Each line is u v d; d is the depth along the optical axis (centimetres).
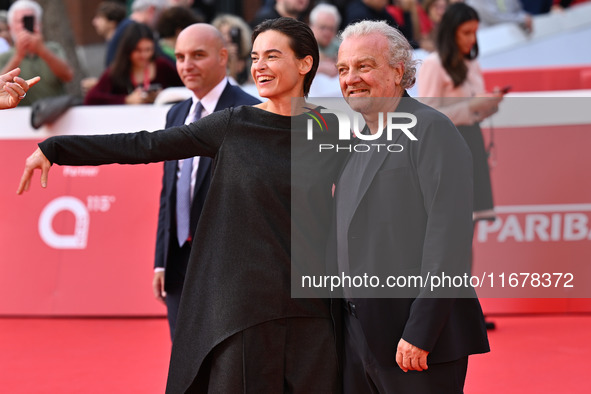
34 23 2264
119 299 2000
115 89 2178
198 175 1259
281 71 1010
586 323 1878
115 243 2006
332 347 1013
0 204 2023
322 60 2486
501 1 3509
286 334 1003
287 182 999
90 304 2002
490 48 3422
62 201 2019
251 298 989
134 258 2000
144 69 2194
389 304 958
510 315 1934
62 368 1644
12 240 2020
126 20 2431
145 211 2002
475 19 1739
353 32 982
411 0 3119
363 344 980
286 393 1013
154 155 1013
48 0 3038
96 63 4725
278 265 997
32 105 2081
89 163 1015
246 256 994
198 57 1319
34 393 1498
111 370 1630
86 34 4981
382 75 966
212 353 1014
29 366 1656
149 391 1505
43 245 2020
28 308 2009
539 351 1697
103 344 1803
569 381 1523
